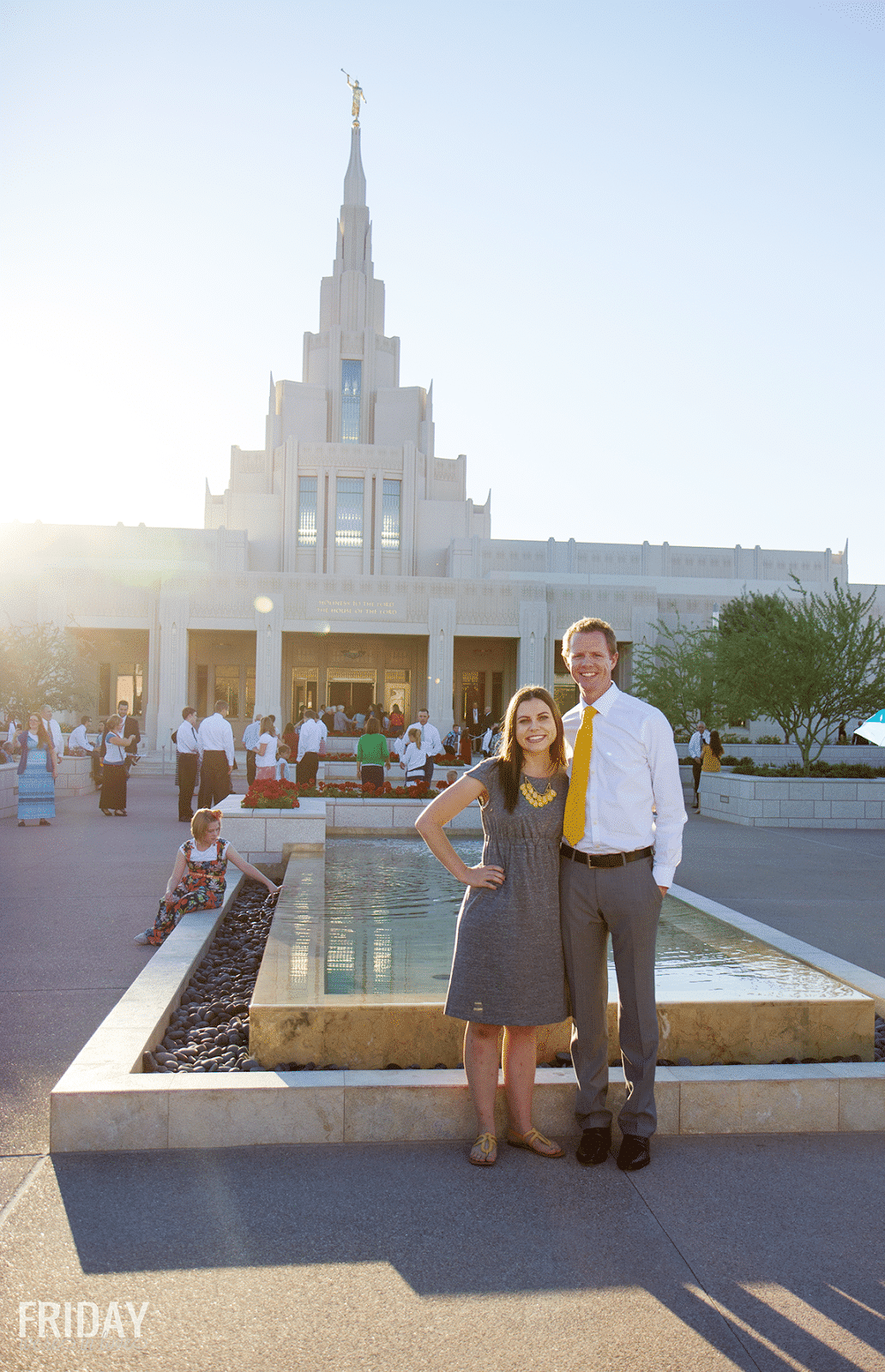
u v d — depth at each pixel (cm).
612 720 361
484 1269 283
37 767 1458
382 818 1251
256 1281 275
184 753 1540
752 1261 291
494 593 4144
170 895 708
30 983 586
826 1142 382
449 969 509
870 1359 246
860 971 543
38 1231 300
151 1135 363
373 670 4566
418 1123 376
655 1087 387
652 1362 243
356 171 6372
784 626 1892
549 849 362
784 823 1631
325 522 5084
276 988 464
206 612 3912
